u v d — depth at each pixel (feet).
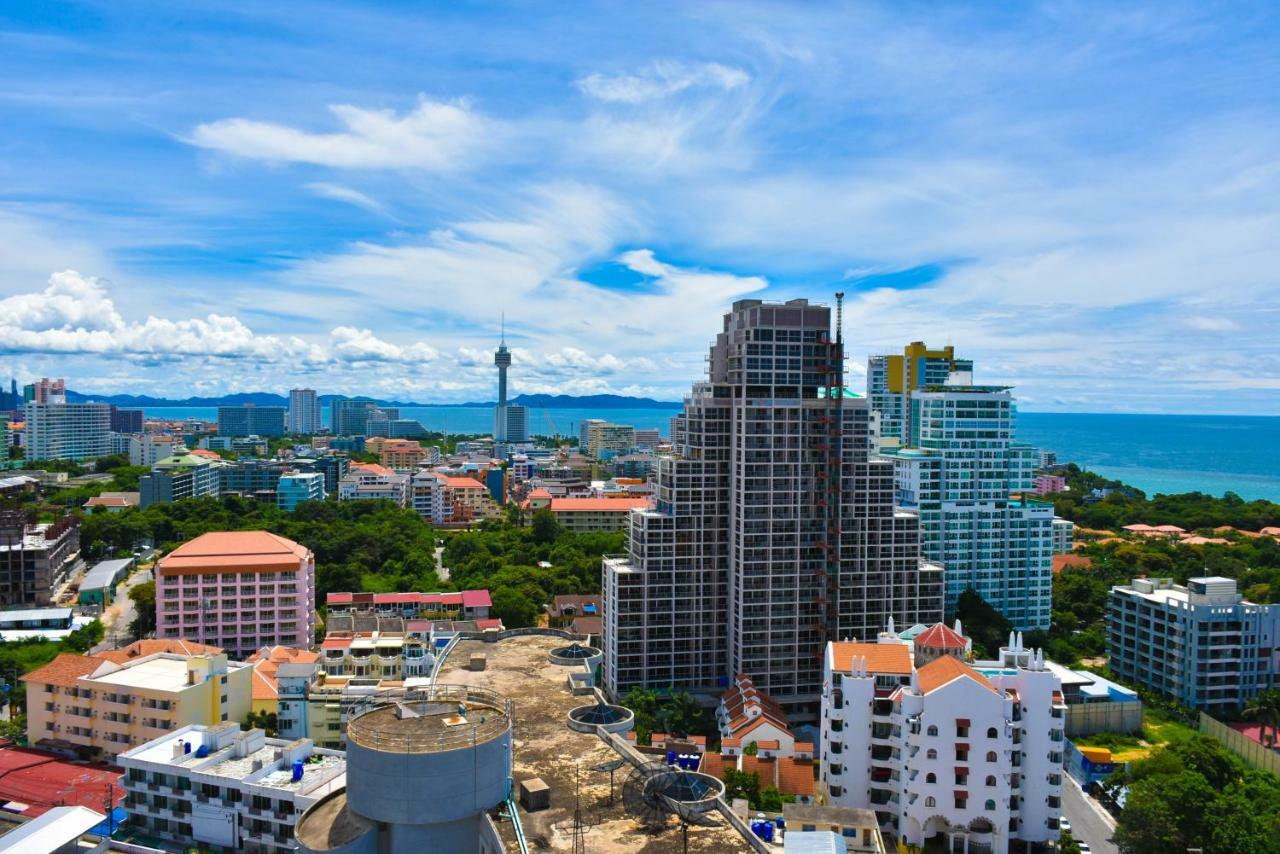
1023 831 440.45
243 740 445.37
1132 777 522.47
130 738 536.83
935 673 450.71
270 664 628.69
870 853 378.73
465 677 512.63
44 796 472.03
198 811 416.46
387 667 640.58
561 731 407.03
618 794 334.24
